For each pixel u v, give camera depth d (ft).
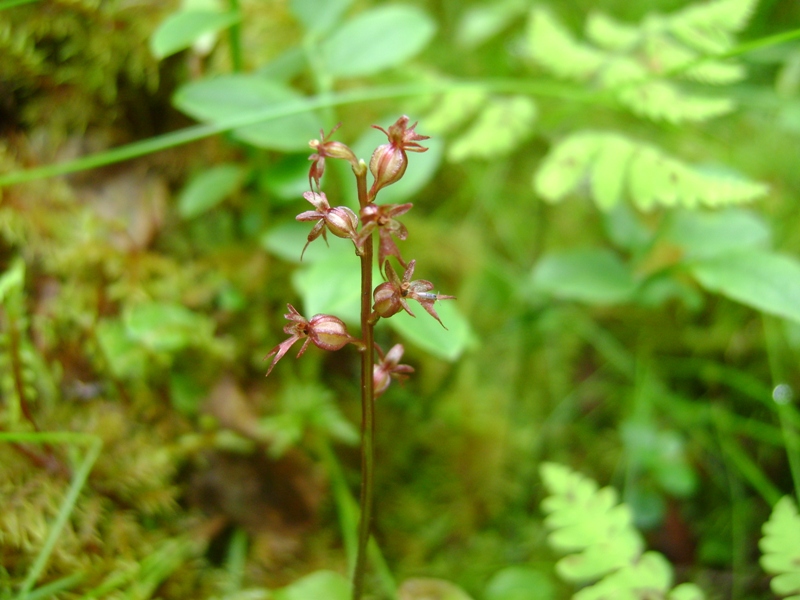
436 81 0.51
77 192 0.43
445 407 0.48
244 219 0.46
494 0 0.63
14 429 0.37
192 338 0.41
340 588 0.36
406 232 0.26
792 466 0.45
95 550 0.36
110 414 0.39
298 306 0.46
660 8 0.65
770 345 0.50
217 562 0.40
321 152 0.26
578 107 0.54
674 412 0.50
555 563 0.45
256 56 0.48
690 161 0.57
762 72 0.62
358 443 0.46
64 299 0.40
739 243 0.43
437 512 0.46
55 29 0.41
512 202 0.57
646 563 0.34
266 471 0.41
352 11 0.55
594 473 0.50
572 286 0.46
